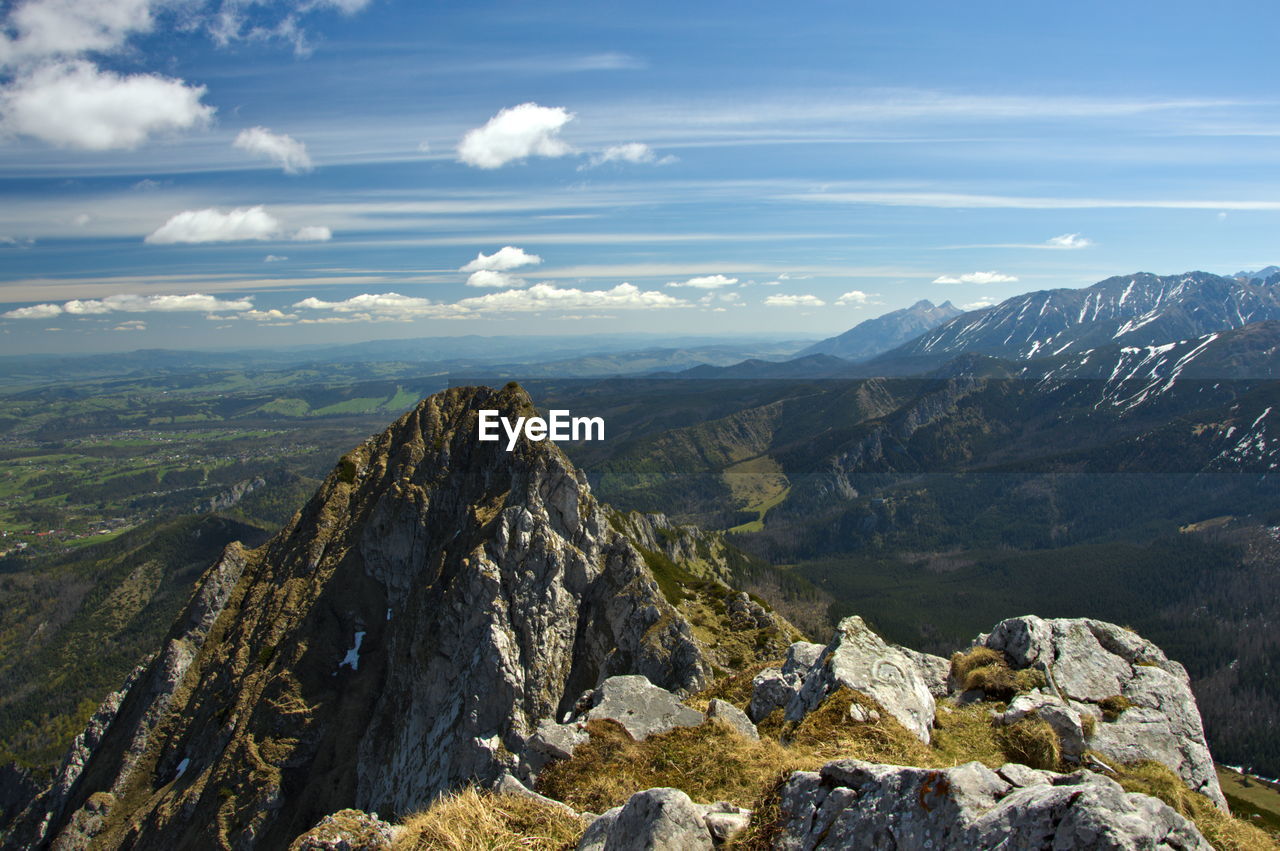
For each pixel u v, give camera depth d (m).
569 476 92.44
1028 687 26.58
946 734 23.55
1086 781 10.77
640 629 81.69
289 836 78.69
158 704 98.81
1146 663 28.44
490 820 17.08
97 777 97.44
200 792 82.94
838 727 22.30
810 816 13.05
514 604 82.12
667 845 13.25
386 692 87.12
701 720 25.22
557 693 79.56
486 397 116.19
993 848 9.98
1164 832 9.41
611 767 22.41
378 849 16.81
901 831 11.44
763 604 99.25
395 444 121.81
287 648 95.69
